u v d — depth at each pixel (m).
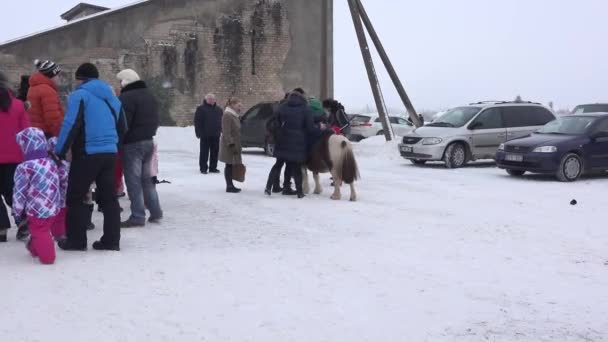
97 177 7.14
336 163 11.10
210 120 15.13
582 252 7.46
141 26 25.20
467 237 8.18
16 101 7.73
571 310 5.39
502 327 4.97
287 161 11.32
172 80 25.61
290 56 27.44
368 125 29.72
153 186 8.91
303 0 27.47
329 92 27.34
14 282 5.89
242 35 26.62
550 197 11.96
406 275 6.35
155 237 8.01
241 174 11.91
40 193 6.51
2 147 7.56
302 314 5.16
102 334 4.66
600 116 15.55
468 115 18.17
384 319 5.09
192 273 6.30
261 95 27.06
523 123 18.44
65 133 6.70
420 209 10.34
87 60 24.61
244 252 7.22
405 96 23.03
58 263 6.59
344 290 5.82
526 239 8.12
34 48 24.14
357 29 22.19
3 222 7.57
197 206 10.38
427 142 17.50
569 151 14.59
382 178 14.84
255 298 5.55
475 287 5.98
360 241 7.87
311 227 8.73
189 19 25.78
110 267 6.46
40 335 4.62
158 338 4.61
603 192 12.75
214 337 4.65
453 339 4.71
